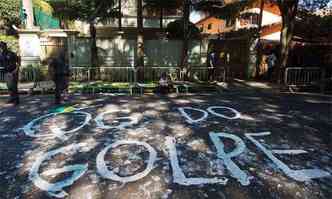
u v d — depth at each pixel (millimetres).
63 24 22797
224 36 20141
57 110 8477
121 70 14602
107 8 15055
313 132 6652
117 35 17625
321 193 3947
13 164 4789
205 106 9242
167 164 4785
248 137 6168
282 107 9352
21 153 5246
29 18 15375
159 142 5793
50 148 5477
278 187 4082
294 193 3932
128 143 5730
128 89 12070
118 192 3922
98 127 6789
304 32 17422
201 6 14664
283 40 14289
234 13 15297
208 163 4840
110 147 5512
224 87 13125
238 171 4562
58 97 9383
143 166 4699
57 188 4031
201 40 16203
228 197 3805
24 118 7594
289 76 13711
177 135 6234
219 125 7039
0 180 4258
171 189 4000
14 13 17594
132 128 6723
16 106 9062
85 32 23141
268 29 23188
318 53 16203
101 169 4594
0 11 17266
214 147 5559
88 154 5180
